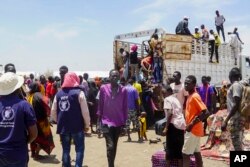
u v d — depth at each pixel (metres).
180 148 6.69
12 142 4.23
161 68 15.08
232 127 6.73
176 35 15.48
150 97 14.37
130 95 11.71
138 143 11.29
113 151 7.16
